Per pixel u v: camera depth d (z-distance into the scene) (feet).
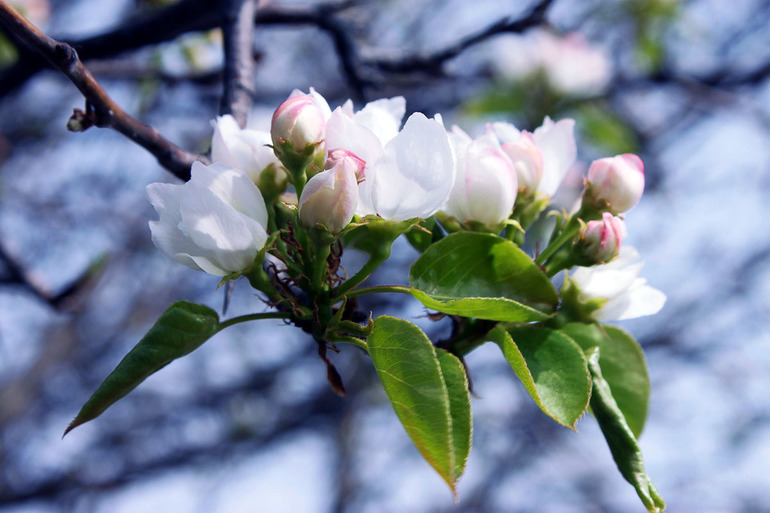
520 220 2.11
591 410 2.05
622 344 2.16
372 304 5.05
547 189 2.13
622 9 4.67
